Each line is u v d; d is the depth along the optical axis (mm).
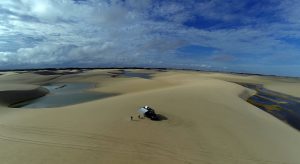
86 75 112688
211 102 38844
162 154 18719
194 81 86188
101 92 64875
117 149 19250
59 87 77375
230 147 20750
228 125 26938
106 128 24094
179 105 35219
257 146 21531
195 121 27516
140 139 21344
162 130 23891
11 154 18188
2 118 30125
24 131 23531
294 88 85312
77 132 23000
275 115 41531
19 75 106250
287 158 19656
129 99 40344
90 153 18453
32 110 35062
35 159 17344
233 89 60812
